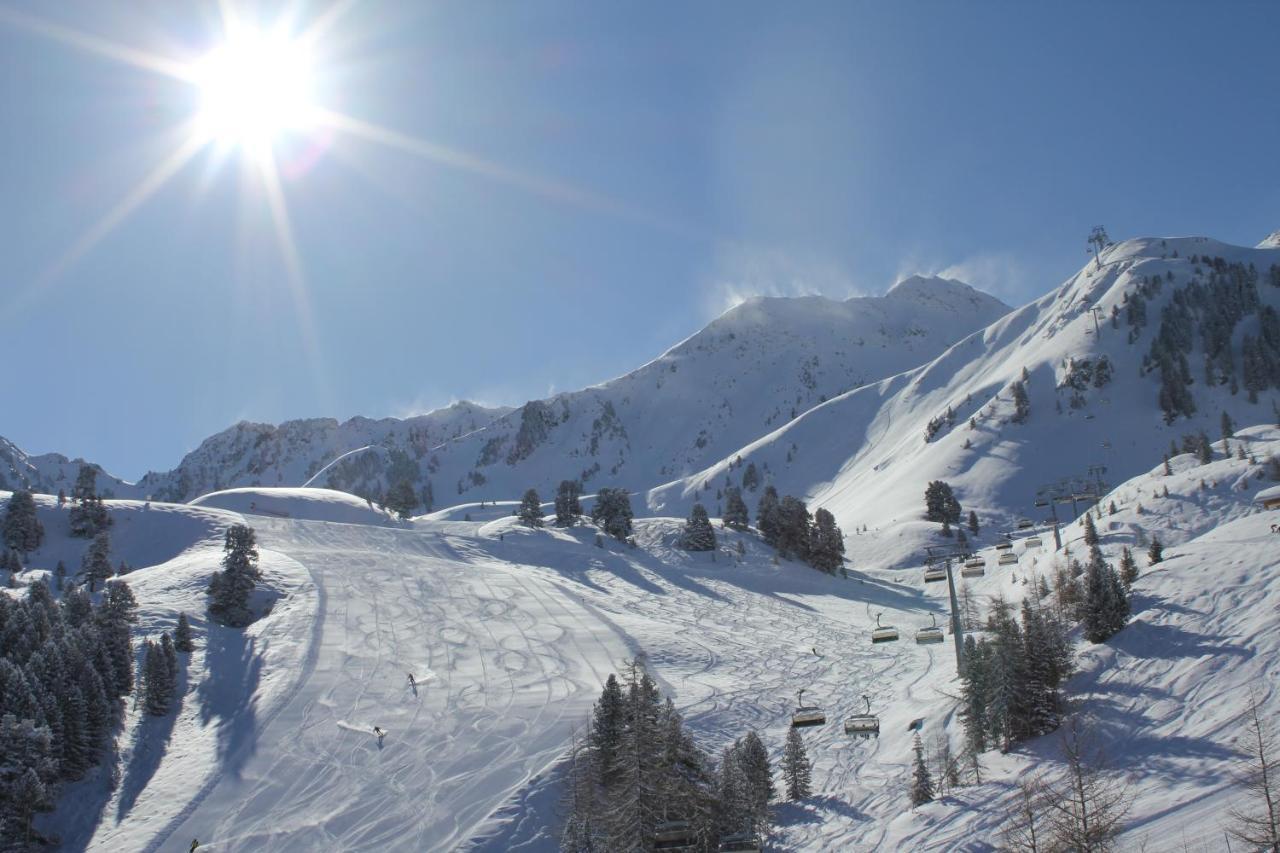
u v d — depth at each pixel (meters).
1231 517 75.44
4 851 51.69
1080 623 56.16
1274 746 36.50
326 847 52.28
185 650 81.06
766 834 48.31
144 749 64.88
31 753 54.06
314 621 91.88
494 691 76.19
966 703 53.34
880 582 140.75
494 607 103.00
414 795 57.81
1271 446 90.81
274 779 60.38
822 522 149.00
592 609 105.12
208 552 123.31
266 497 173.62
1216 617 49.62
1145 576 57.81
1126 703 44.94
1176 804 35.12
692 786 47.84
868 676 83.44
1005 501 177.62
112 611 78.56
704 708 73.50
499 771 60.69
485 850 51.16
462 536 141.88
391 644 87.56
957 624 66.12
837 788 53.75
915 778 48.94
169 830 54.31
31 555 125.56
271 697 72.81
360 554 123.00
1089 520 82.88
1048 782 40.69
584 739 61.66
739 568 137.62
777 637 100.56
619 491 156.50
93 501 135.00
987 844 37.88
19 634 69.00
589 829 48.47
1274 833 28.25
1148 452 189.12
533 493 160.12
